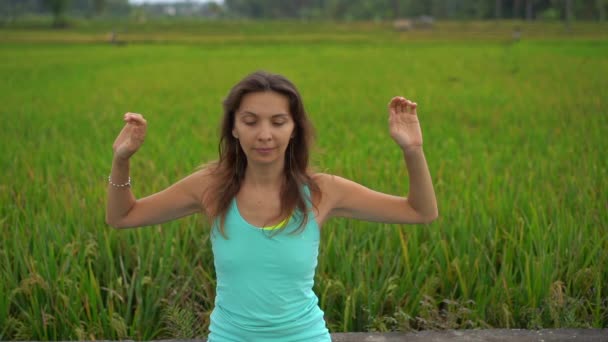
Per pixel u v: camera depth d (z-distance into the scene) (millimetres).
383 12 107562
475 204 5262
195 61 27031
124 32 64500
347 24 74875
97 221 4984
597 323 3902
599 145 7820
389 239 4613
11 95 15211
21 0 145000
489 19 90562
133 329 3912
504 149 8195
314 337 2465
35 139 9312
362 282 4047
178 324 3770
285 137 2312
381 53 31438
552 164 6902
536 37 46219
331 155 7617
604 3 78812
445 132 9680
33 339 3926
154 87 17000
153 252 4445
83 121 11109
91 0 137750
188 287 4238
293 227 2377
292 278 2396
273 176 2398
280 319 2410
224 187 2418
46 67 24078
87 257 4578
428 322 3850
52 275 4180
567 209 5137
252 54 31594
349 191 2488
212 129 10094
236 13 156250
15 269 4328
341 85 17031
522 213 5145
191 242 4844
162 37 53562
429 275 4449
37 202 5645
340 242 4566
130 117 2336
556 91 14539
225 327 2467
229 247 2395
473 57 27125
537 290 4035
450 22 75625
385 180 6387
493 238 4781
